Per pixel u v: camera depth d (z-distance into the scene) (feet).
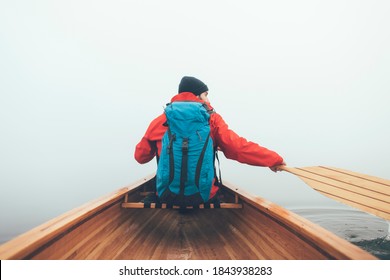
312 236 4.12
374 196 5.41
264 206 5.86
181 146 5.90
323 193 5.59
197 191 5.98
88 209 5.20
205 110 6.30
